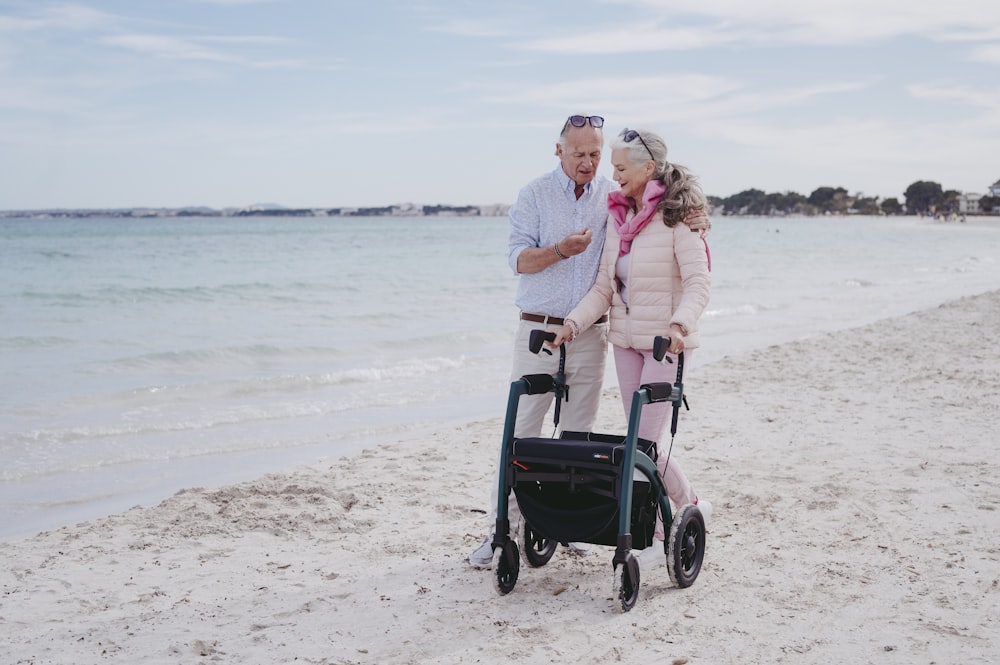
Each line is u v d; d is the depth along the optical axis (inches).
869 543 181.5
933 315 621.6
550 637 139.4
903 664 128.9
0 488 248.1
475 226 5777.6
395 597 158.6
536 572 170.2
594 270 168.7
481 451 277.1
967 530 187.2
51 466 269.9
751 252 1995.6
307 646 138.1
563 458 146.8
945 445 262.8
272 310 722.2
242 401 370.6
